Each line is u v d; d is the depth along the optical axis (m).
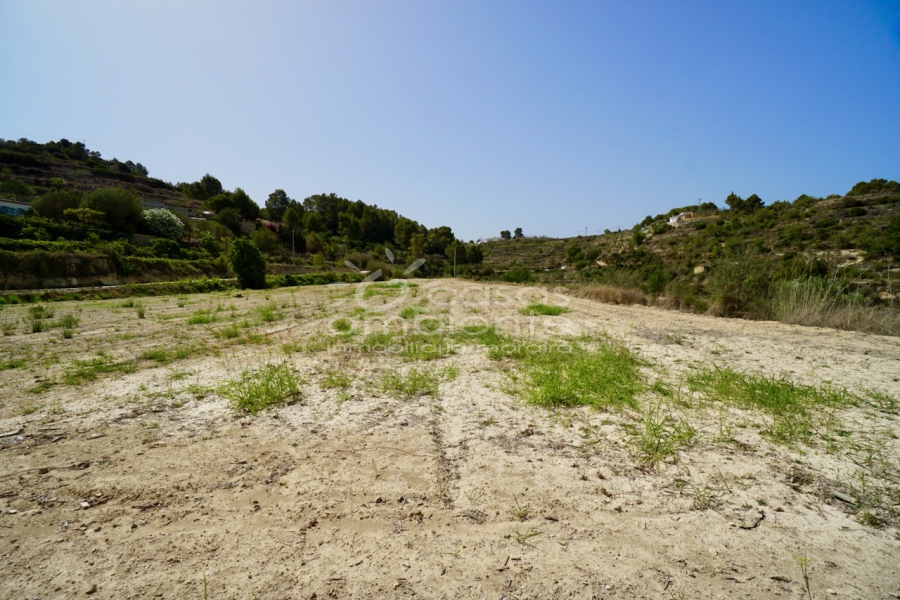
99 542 1.77
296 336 6.86
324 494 2.15
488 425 3.08
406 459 2.54
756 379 3.94
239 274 21.77
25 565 1.62
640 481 2.28
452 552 1.71
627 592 1.48
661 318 9.16
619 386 3.75
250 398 3.52
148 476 2.33
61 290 15.50
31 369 4.67
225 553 1.70
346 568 1.61
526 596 1.46
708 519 1.94
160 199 56.06
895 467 2.41
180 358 5.23
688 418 3.16
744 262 9.98
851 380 4.07
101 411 3.36
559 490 2.19
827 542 1.77
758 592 1.48
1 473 2.36
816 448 2.66
